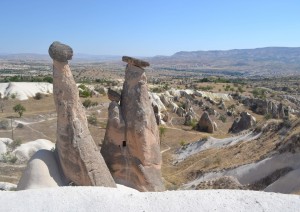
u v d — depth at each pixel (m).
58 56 18.16
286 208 15.98
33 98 89.94
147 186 20.88
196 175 40.09
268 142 42.16
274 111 88.06
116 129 21.28
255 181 33.09
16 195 16.53
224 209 15.84
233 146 47.19
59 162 19.00
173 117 84.06
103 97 95.81
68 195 16.50
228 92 130.50
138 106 21.17
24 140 52.94
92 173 18.50
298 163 31.62
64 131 18.44
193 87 141.00
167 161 50.94
